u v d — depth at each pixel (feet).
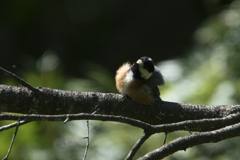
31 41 71.31
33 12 67.87
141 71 22.79
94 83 39.17
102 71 43.55
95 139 32.86
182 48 74.64
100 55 74.64
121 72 24.31
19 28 69.92
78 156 31.42
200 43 43.96
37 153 29.55
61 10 69.72
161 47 75.82
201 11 76.54
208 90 35.63
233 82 35.81
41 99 19.03
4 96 18.70
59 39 71.77
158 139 31.81
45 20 70.44
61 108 19.36
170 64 41.19
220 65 38.55
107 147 32.32
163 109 20.74
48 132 32.07
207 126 17.84
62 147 31.60
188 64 40.86
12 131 29.53
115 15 76.23
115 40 76.18
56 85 36.24
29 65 47.47
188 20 76.74
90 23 73.51
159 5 78.64
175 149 15.51
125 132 33.27
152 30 77.97
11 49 69.05
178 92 36.22
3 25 69.31
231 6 43.42
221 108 20.74
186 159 32.83
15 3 65.21
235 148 34.83
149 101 20.65
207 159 33.50
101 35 75.66
